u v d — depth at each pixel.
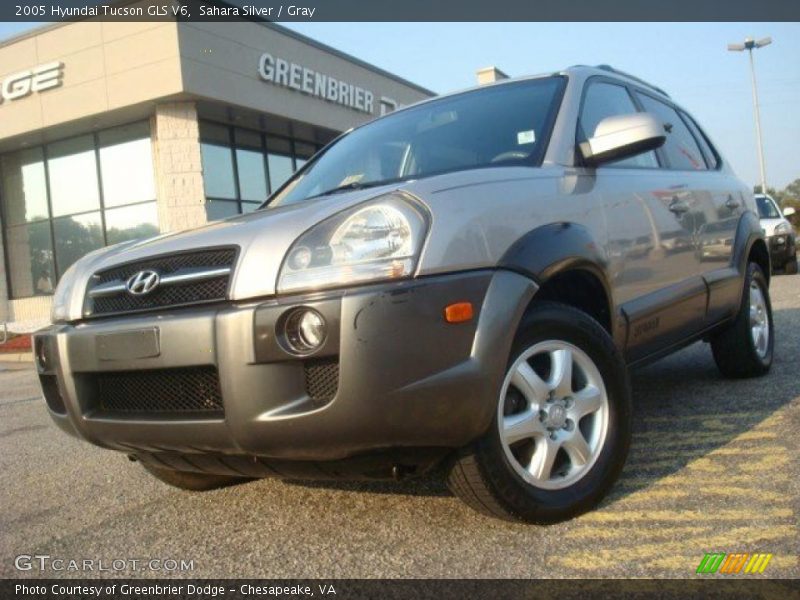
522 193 2.74
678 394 4.51
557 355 2.71
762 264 4.97
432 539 2.61
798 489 2.76
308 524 2.88
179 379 2.52
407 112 3.96
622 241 3.19
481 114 3.53
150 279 2.58
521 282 2.50
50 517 3.30
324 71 18.11
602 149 3.14
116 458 4.30
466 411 2.33
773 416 3.76
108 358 2.61
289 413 2.27
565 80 3.53
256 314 2.30
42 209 18.16
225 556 2.66
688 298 3.72
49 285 18.30
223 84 15.56
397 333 2.23
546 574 2.28
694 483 2.93
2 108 16.95
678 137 4.43
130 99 15.38
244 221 2.70
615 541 2.46
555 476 2.68
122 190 17.03
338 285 2.27
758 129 35.59
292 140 19.08
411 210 2.38
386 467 2.40
